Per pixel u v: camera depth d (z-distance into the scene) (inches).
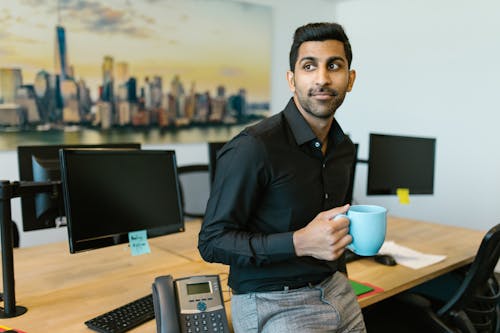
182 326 44.2
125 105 139.3
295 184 46.1
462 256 80.4
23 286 62.2
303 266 47.6
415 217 166.4
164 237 89.0
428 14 157.9
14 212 123.8
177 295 46.1
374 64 175.8
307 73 44.7
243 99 165.8
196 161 156.9
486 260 66.3
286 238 41.9
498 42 141.1
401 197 95.1
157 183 64.8
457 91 152.1
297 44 45.8
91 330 49.4
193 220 108.7
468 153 150.6
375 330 72.9
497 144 143.4
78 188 55.7
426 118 161.2
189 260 74.5
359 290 62.6
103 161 58.7
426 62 159.6
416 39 162.1
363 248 40.9
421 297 71.3
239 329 47.2
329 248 39.9
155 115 145.6
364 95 179.9
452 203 155.7
